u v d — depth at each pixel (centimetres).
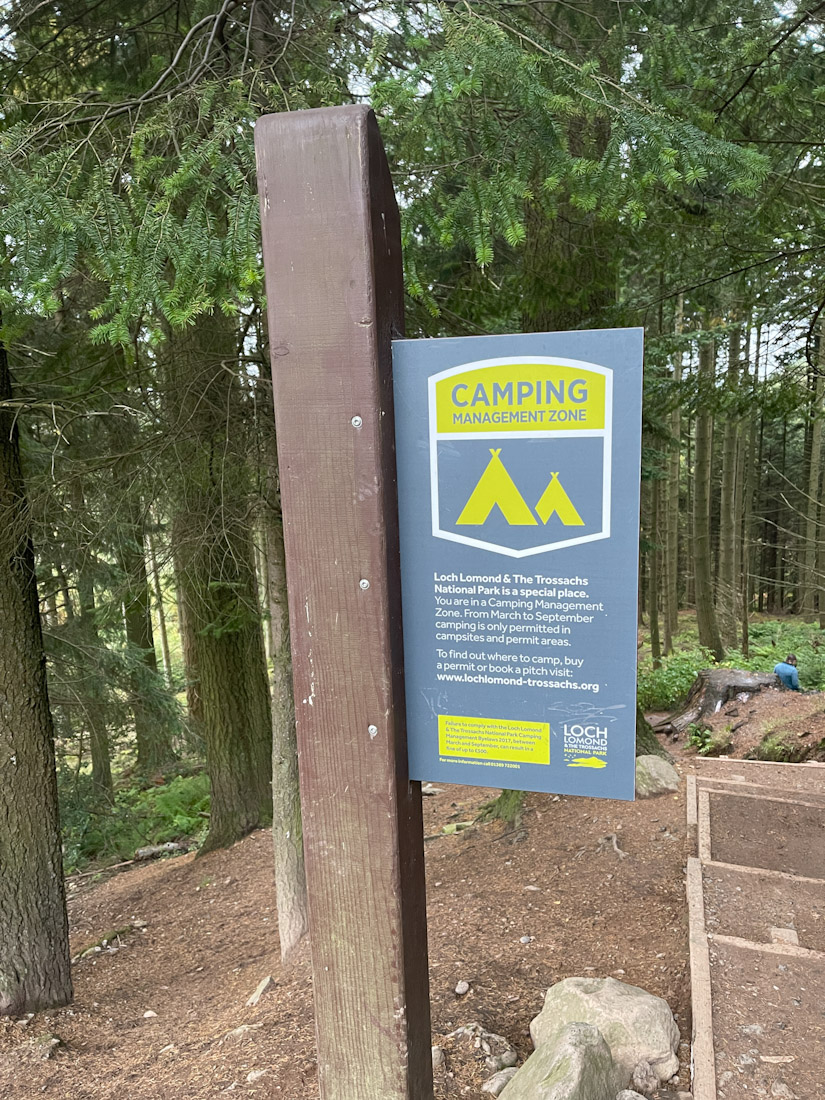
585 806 611
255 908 692
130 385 474
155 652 1098
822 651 1361
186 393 433
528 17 436
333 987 172
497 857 563
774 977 335
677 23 453
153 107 327
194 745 923
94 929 719
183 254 250
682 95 371
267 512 469
